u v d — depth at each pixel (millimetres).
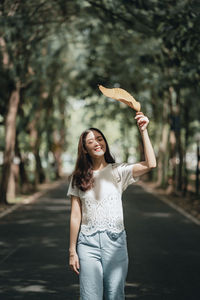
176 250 10781
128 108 35812
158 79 18828
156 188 35062
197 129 40406
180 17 13070
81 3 19062
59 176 53312
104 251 4562
